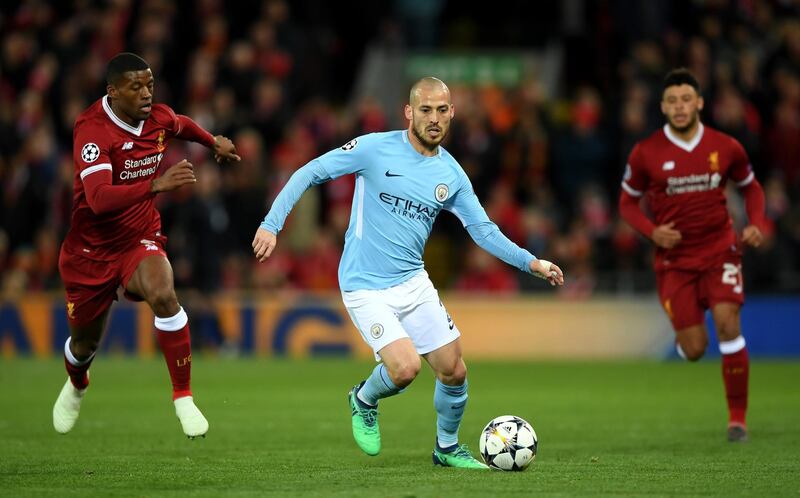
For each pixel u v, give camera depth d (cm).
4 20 7581
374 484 2231
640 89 6619
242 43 7419
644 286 6150
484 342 6284
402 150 2456
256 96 6862
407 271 2467
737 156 3127
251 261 6388
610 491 2139
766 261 5944
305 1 8112
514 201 6638
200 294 6103
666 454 2719
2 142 6819
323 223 6862
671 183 3112
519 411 3762
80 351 2659
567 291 6231
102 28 7175
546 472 2398
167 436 3112
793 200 6444
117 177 2497
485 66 8131
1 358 6150
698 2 7462
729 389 3019
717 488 2180
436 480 2284
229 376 5088
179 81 7144
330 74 8281
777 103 6794
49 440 3016
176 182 2316
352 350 6269
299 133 6638
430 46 8731
